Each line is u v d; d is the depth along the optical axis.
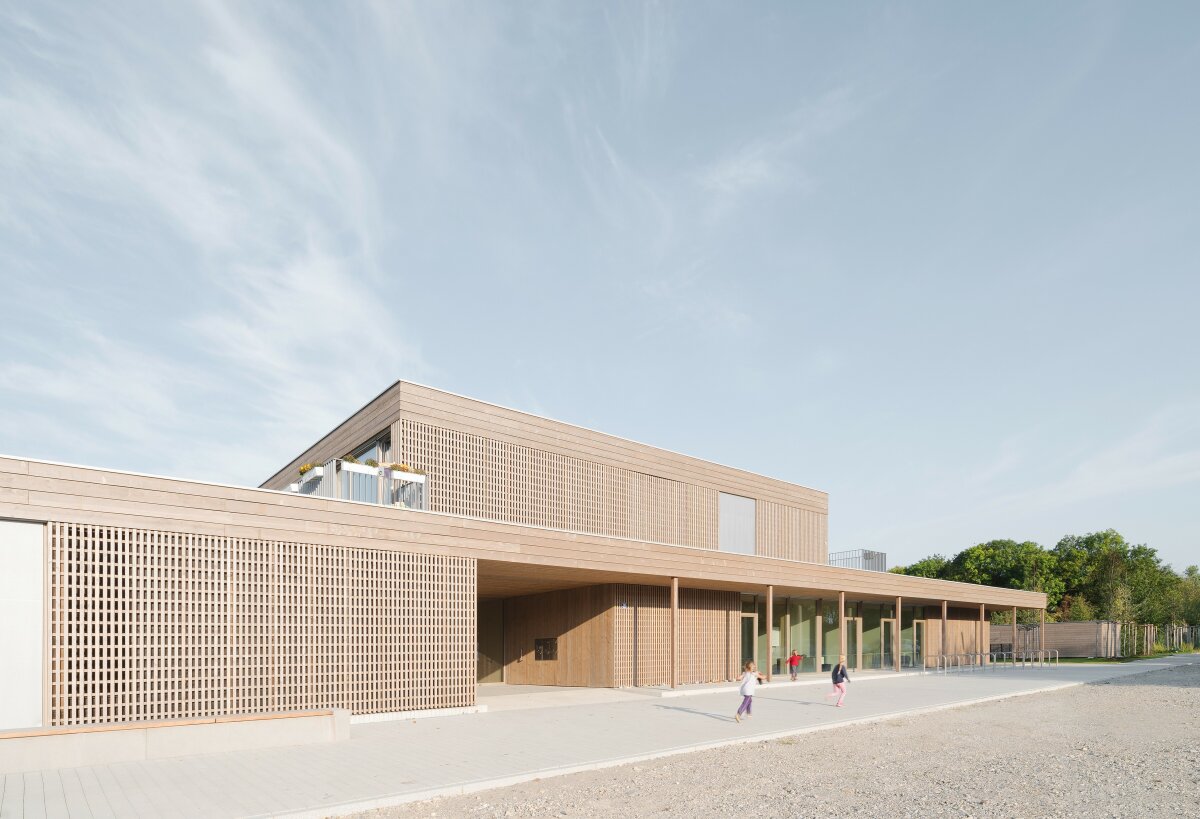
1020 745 12.87
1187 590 63.88
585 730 13.66
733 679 25.34
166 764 10.23
